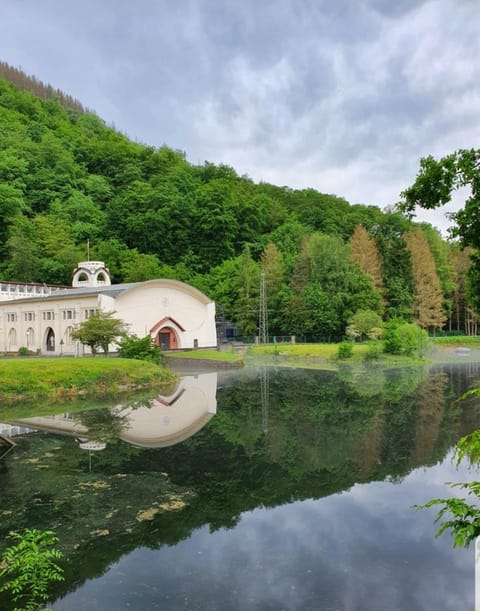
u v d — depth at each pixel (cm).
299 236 9225
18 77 19075
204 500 1072
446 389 2883
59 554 627
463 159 533
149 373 3192
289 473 1270
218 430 1803
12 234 8406
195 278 8244
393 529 914
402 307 7050
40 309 5397
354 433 1731
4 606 666
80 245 9031
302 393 2786
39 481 1202
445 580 727
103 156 11938
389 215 9850
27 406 2353
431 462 1358
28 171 10269
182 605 665
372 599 677
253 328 7056
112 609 657
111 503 1050
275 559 798
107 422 1958
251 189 12619
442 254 8388
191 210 9562
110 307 4806
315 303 6512
